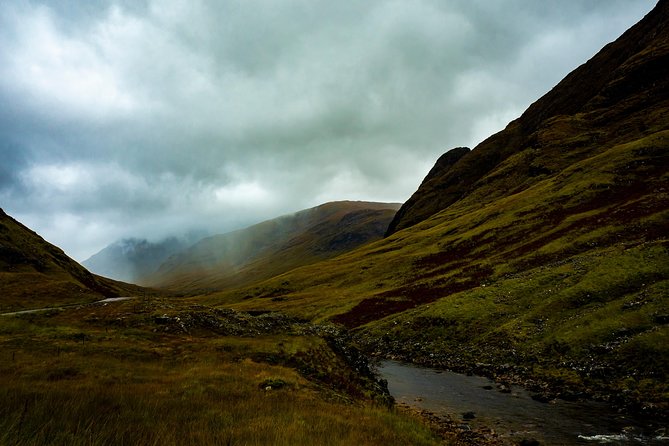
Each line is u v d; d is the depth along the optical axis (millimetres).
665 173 90750
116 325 39906
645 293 42812
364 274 125500
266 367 28828
